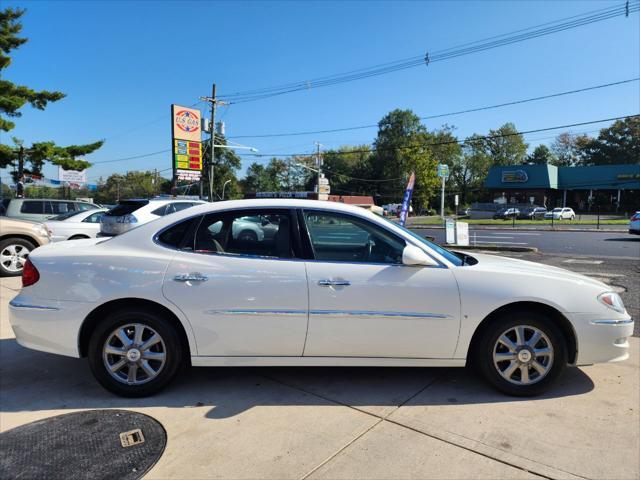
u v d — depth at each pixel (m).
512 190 60.91
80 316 3.56
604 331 3.68
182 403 3.55
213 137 33.72
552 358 3.65
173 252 3.65
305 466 2.74
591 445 2.96
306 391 3.78
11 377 4.05
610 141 80.44
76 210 14.82
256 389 3.80
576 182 59.88
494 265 3.90
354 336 3.58
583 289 3.72
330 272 3.58
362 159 98.50
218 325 3.56
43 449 2.89
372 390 3.79
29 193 77.94
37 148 26.44
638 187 56.44
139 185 108.00
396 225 3.90
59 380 3.99
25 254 9.09
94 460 2.77
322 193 48.06
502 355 3.67
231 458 2.81
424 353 3.65
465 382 3.97
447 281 3.61
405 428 3.18
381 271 3.60
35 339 3.63
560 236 24.55
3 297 7.11
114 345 3.64
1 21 23.72
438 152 88.75
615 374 4.17
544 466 2.73
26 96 24.47
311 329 3.57
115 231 9.93
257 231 3.74
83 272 3.59
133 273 3.56
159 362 3.65
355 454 2.86
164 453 2.86
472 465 2.75
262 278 3.55
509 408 3.49
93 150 28.97
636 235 24.48
